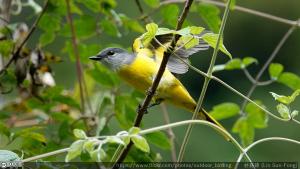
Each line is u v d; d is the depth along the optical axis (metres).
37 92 10.08
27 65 9.98
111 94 10.27
